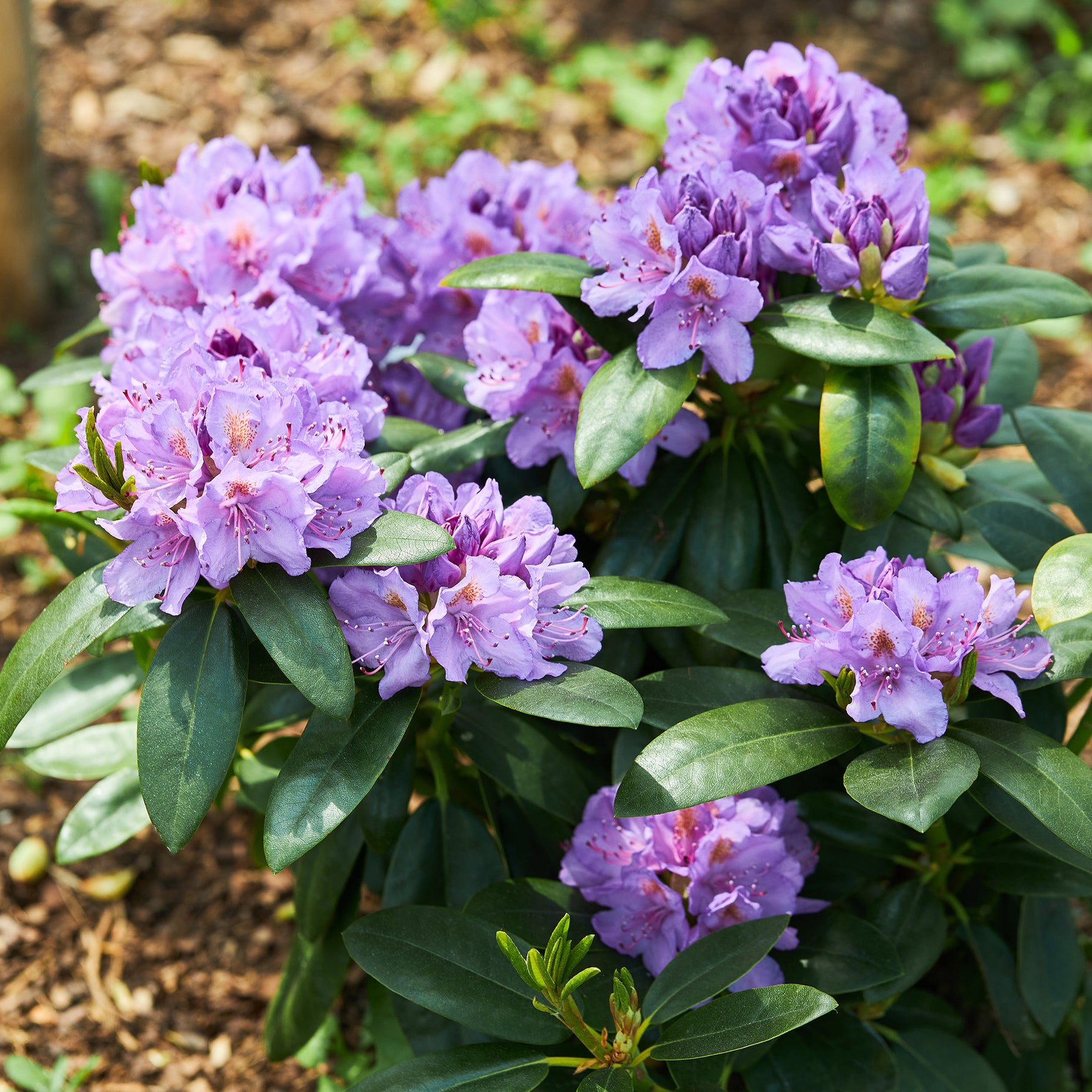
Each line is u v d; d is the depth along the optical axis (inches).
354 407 53.3
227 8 123.2
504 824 57.7
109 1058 62.4
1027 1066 58.8
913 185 53.2
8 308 94.2
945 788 49.4
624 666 56.9
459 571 50.6
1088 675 51.9
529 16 126.3
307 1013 57.8
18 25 83.8
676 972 51.7
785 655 51.4
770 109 54.4
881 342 52.1
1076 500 56.0
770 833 53.2
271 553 49.7
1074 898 59.1
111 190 102.7
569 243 60.1
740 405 56.9
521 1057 51.3
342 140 112.0
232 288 57.2
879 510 52.7
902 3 127.7
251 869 66.7
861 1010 58.0
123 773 59.6
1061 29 123.3
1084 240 105.0
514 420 56.4
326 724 51.3
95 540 60.2
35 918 65.4
